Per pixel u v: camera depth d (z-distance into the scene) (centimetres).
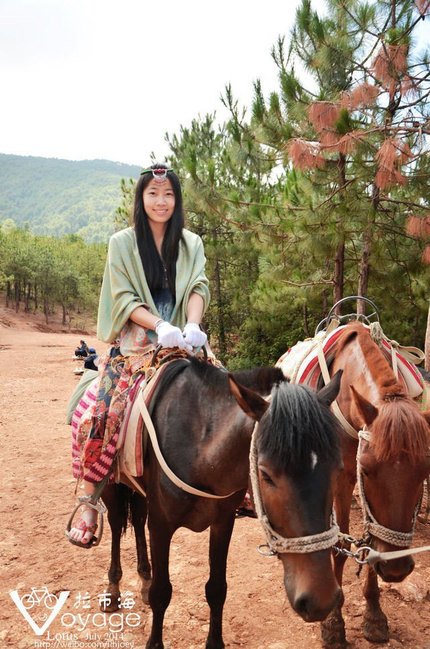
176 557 414
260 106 761
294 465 177
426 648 299
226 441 229
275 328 1394
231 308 1611
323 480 179
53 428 865
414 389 335
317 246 752
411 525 241
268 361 1393
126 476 292
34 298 6962
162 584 267
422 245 792
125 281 297
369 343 304
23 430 851
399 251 840
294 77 732
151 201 294
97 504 287
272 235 816
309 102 709
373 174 662
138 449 266
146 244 301
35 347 2759
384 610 336
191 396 255
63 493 561
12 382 1429
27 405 1076
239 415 227
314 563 177
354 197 718
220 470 233
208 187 873
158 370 276
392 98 696
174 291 306
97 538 289
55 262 6381
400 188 733
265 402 198
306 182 740
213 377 250
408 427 228
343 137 626
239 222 869
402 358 344
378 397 271
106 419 275
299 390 189
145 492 286
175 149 1691
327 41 696
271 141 781
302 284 927
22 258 6150
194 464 242
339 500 316
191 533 462
